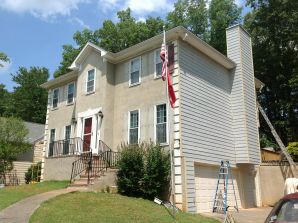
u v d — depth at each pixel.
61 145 21.28
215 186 16.20
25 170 28.08
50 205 11.32
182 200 13.73
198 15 35.38
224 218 12.83
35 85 53.78
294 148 21.48
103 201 12.38
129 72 18.19
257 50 32.66
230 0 35.69
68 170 18.19
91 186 14.41
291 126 31.05
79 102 20.17
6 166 24.75
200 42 16.53
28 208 10.86
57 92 23.86
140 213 11.30
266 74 33.06
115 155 17.31
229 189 17.08
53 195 13.09
